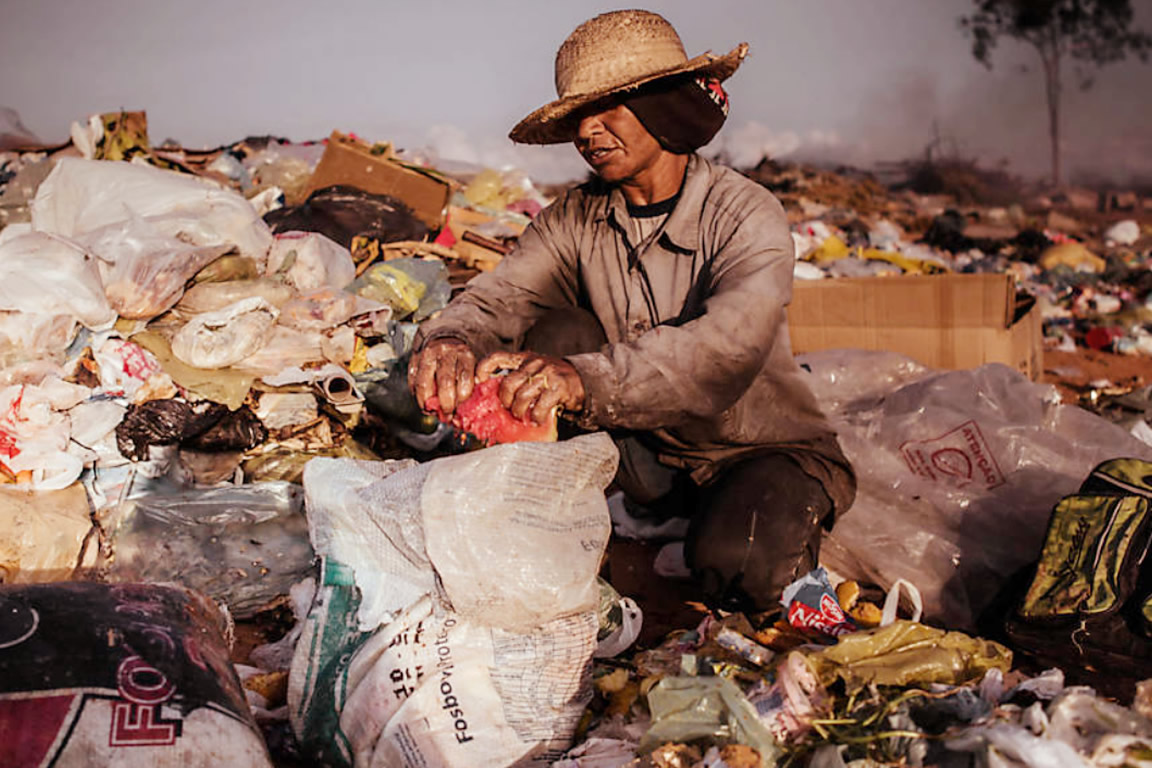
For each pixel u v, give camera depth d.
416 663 1.82
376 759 1.78
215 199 3.45
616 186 2.63
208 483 2.97
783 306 2.38
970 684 1.85
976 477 3.00
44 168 4.71
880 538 2.92
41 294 2.81
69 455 2.65
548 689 1.86
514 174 8.14
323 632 1.94
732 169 2.61
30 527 2.51
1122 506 2.45
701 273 2.56
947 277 4.02
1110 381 6.53
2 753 1.44
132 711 1.54
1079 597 2.36
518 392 2.01
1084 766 1.43
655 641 2.67
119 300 2.97
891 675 1.83
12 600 1.63
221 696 1.66
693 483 2.87
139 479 2.79
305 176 6.18
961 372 3.39
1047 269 11.14
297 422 3.12
